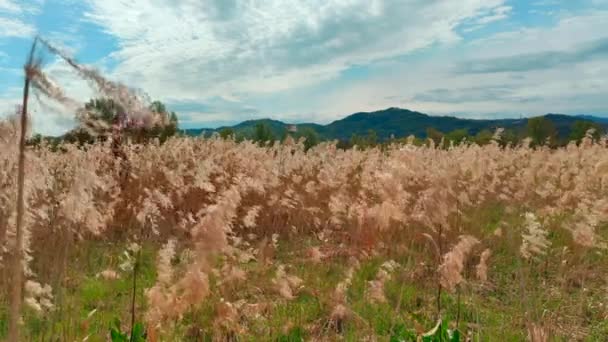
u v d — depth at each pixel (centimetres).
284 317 463
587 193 772
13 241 306
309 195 825
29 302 314
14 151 191
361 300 497
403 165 383
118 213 747
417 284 543
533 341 361
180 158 948
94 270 552
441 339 332
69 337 350
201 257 291
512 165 1262
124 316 443
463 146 1351
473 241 348
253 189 802
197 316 411
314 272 568
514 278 581
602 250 619
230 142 1176
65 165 791
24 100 172
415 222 565
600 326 462
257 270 547
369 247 493
